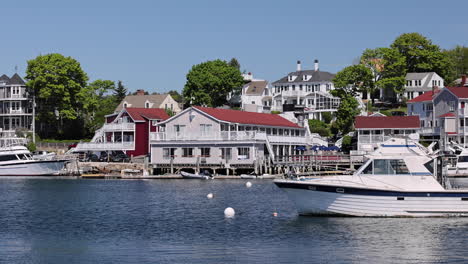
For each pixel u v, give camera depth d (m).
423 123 111.56
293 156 83.75
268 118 100.88
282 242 36.81
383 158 41.59
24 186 72.94
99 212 49.44
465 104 101.56
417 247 35.12
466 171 77.25
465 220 40.72
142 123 100.00
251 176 81.62
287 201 54.69
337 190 41.50
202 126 88.00
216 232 40.16
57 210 50.91
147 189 67.25
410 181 41.16
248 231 40.22
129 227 42.38
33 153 107.38
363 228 39.41
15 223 44.56
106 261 33.31
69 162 92.38
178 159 87.88
